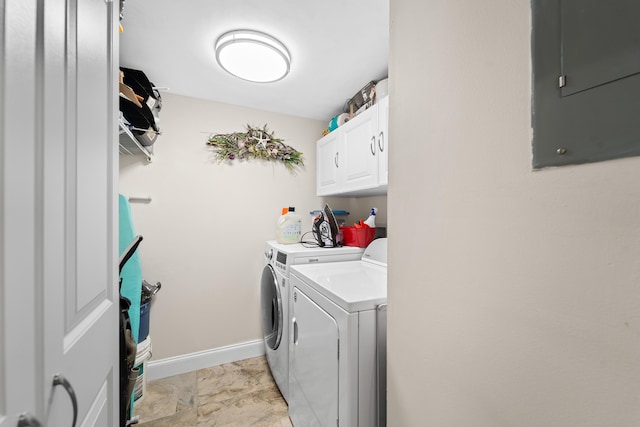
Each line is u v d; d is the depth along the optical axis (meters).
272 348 1.90
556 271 0.43
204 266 2.15
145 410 1.65
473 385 0.57
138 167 1.95
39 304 0.42
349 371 0.95
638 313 0.34
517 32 0.48
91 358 0.60
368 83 1.88
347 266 1.66
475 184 0.56
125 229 1.50
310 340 1.27
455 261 0.61
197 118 2.12
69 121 0.52
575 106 0.40
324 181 2.35
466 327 0.58
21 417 0.38
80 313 0.56
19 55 0.38
